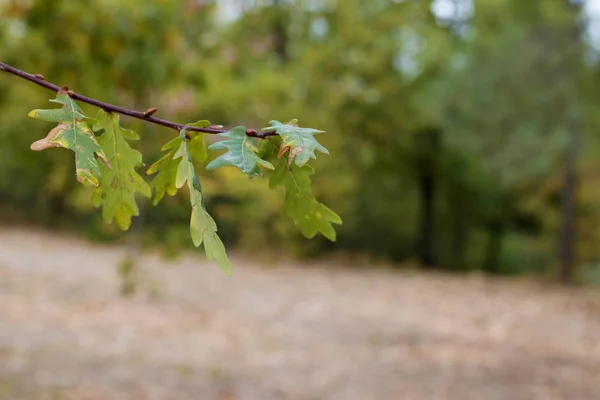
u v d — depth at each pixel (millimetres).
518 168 14117
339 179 17891
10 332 7426
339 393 5961
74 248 17672
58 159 17500
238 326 8703
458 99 14750
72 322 8188
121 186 1211
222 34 18547
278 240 18188
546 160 13875
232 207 16797
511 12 14742
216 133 1048
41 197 25703
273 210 16531
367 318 9883
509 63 14008
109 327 8047
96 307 9211
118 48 4918
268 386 6074
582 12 13766
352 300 11680
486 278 16797
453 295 12891
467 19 20859
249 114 15406
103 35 4781
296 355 7320
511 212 22750
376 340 8344
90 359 6535
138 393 5523
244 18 22188
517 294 13398
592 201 16203
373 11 19859
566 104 13703
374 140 20188
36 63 4688
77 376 5906
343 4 19094
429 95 16453
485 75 14312
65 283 11109
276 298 11438
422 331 9039
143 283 11336
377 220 24156
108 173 1194
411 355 7574
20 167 23219
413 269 19781
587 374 6902
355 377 6531
